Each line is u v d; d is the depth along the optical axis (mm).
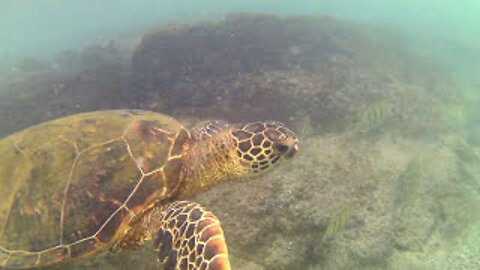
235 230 774
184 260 450
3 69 2980
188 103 1462
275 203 842
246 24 2285
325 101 1407
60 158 583
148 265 698
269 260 735
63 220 540
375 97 1527
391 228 858
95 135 614
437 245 884
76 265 676
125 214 547
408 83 1950
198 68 1789
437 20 7270
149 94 1604
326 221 814
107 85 1817
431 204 971
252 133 645
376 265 791
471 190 1047
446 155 1177
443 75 2412
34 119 1521
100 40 4297
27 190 563
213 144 641
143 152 603
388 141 1192
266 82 1512
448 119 1476
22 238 539
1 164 599
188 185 636
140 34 4168
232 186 889
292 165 986
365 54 2393
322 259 765
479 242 900
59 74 2354
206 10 7156
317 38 2430
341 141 1163
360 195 912
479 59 3215
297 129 1259
